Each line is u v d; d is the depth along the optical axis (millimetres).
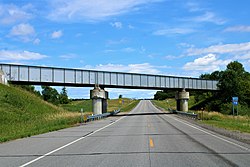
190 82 85375
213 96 104438
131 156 13180
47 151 15164
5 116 41719
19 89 62781
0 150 15844
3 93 51938
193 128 30344
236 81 93438
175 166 10836
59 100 131375
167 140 19500
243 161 11773
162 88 79688
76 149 15766
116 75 70875
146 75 76188
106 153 14195
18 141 20141
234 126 32812
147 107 130500
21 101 53625
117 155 13531
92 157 13078
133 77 73750
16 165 11438
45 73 60812
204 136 22094
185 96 82688
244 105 91062
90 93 67438
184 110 82875
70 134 24906
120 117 60375
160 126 33594
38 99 64125
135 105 152625
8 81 58031
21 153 14633
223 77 94750
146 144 17453
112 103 181250
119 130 28500
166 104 160625
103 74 68688
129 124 37844
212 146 16375
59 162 11953
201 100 116625
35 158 13039
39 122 38094
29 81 59250
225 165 10969
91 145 17391
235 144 17234
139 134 24031
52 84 65312
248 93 93875
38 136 23516
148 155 13398
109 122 43219
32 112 51156
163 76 79250
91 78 66750
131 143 18047
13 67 58375
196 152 14211
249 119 49219
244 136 21875
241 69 112875
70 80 63781
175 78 81750
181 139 20062
